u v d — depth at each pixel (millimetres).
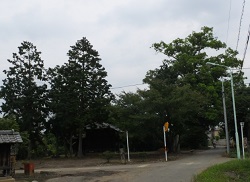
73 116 44000
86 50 44375
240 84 44312
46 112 46500
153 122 36281
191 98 36375
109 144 52906
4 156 20516
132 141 48312
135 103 36469
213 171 17438
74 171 25359
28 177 22469
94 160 37781
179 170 20625
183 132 42188
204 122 48469
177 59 47344
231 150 40469
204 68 44281
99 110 43906
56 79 44625
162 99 35312
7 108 44844
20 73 45719
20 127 44594
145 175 19172
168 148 41281
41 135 48000
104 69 44938
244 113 39094
